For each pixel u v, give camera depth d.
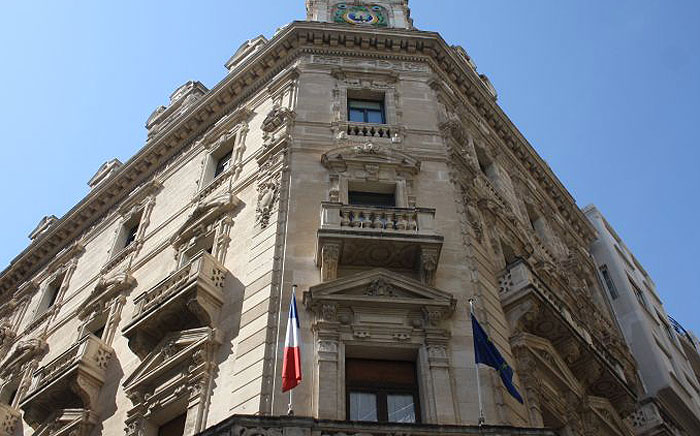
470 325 16.69
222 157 27.09
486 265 19.61
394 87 25.27
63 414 20.20
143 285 23.73
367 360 15.91
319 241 17.23
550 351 18.23
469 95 28.91
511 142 30.45
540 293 18.44
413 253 17.56
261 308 16.95
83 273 29.61
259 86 28.05
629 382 25.91
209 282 18.53
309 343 15.70
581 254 32.31
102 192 32.38
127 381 18.95
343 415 14.29
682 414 28.12
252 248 19.20
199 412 15.84
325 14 29.66
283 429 12.09
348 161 20.92
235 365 16.17
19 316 32.06
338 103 23.92
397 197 20.31
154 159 31.11
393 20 29.88
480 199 22.64
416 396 15.35
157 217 27.25
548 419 17.58
